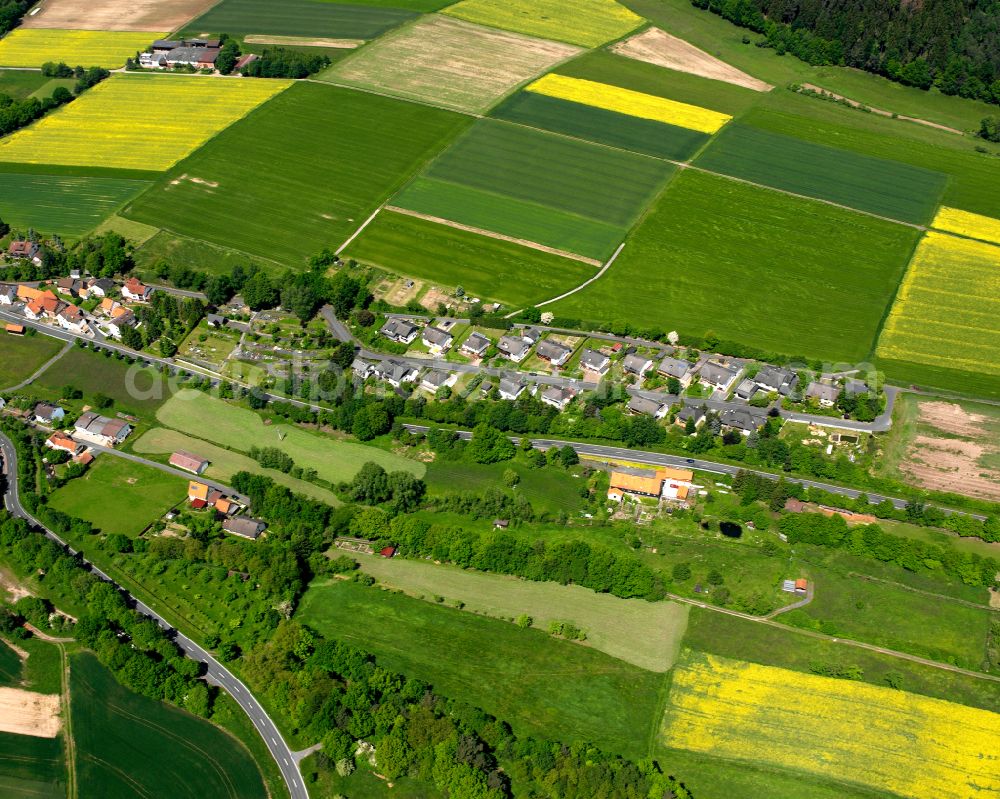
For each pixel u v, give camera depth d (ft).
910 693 611.47
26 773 583.17
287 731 597.93
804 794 564.30
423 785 568.00
